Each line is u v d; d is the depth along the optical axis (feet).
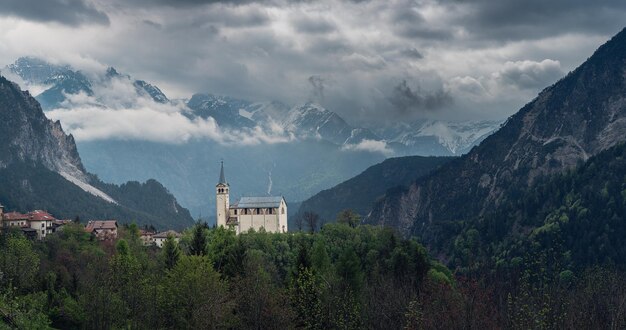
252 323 650.84
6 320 509.76
